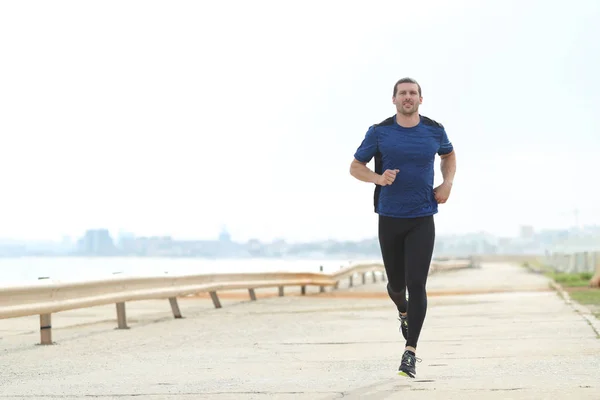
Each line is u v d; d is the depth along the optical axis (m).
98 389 7.23
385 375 7.84
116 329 13.71
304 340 11.55
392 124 7.57
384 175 7.35
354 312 17.06
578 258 43.62
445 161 7.96
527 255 135.75
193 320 15.27
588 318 13.96
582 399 6.23
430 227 7.62
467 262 74.62
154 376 8.02
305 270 27.28
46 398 6.82
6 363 9.45
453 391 6.73
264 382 7.46
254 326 13.86
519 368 8.18
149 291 14.72
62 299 11.77
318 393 6.77
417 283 7.46
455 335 11.80
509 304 18.27
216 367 8.67
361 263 35.09
